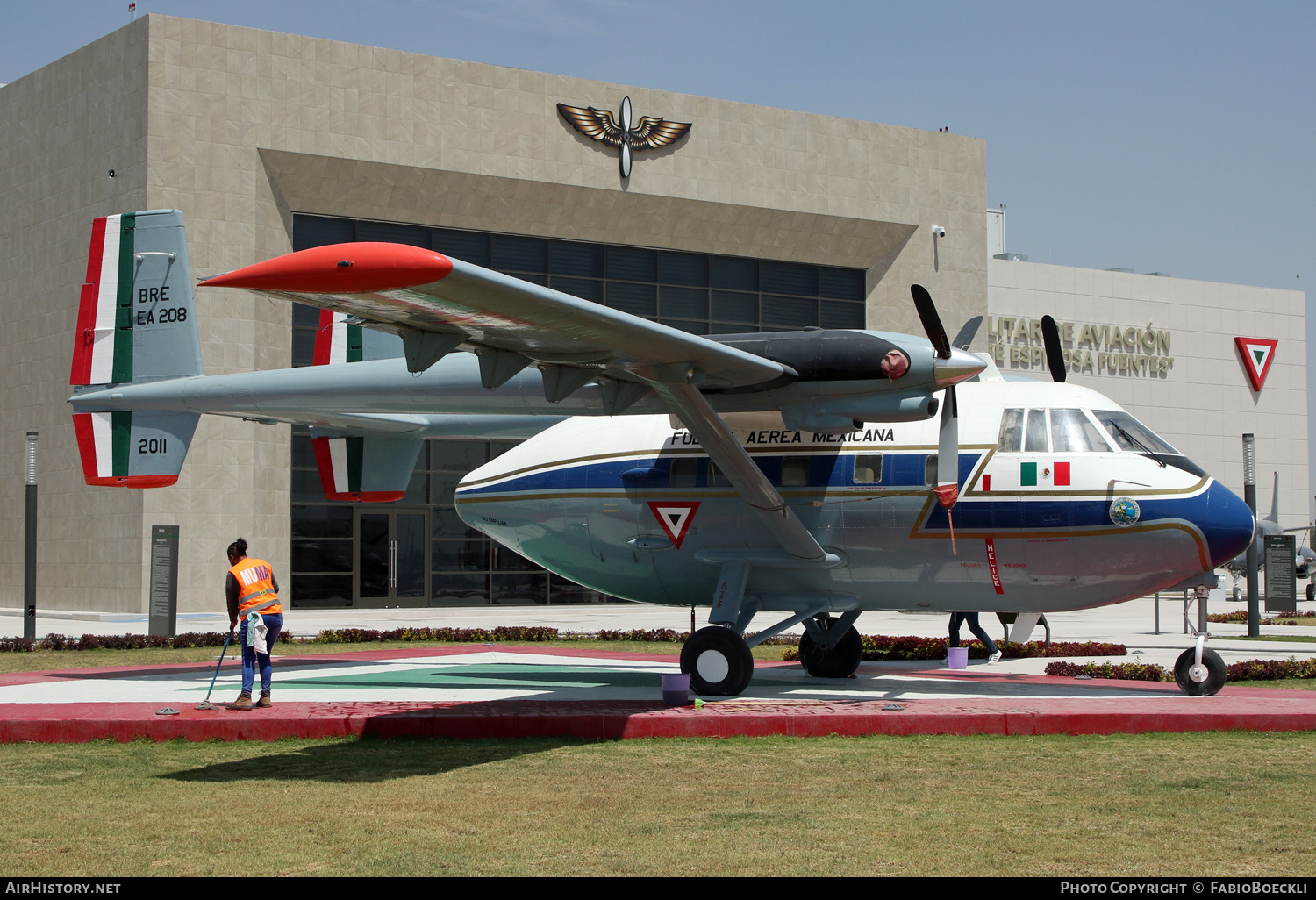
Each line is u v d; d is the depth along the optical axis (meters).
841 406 12.52
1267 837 7.11
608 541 14.53
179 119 31.58
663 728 10.77
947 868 6.47
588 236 37.50
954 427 12.34
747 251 39.75
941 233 41.78
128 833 7.23
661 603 15.03
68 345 32.81
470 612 34.53
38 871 6.42
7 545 34.88
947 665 17.77
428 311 9.39
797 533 13.01
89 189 32.72
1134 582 12.68
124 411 15.98
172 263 16.02
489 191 35.53
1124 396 48.81
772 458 13.62
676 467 14.06
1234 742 10.42
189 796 8.30
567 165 36.50
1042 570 12.80
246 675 11.38
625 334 10.32
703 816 7.70
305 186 33.47
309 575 34.03
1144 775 8.97
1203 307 50.72
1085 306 48.06
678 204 37.94
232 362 31.67
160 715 10.89
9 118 35.34
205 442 31.45
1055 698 12.55
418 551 35.69
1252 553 24.08
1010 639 13.98
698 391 11.78
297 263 8.34
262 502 32.22
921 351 11.98
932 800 8.13
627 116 37.34
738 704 12.02
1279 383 52.44
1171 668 17.41
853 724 10.90
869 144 40.97
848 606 13.82
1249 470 23.91
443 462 36.16
